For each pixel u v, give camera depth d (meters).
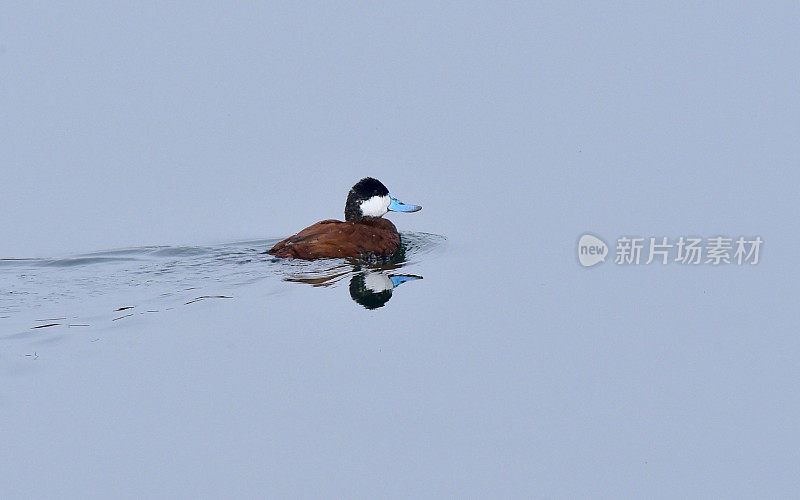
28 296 12.20
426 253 14.95
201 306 11.70
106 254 14.45
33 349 9.93
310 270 13.64
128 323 10.91
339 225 14.66
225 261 14.23
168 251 14.77
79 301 11.95
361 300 12.16
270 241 15.62
